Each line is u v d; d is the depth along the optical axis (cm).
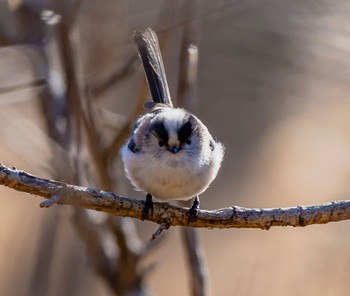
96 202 763
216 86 1496
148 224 1839
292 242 1667
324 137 1927
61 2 974
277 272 1591
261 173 1942
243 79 1409
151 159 857
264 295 1529
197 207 859
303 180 1900
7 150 1791
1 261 1662
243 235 1778
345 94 1406
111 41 1022
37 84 1048
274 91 1545
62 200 749
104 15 1024
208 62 1398
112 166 1012
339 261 1571
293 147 1955
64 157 1004
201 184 869
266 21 1287
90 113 995
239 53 1335
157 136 861
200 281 965
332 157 1911
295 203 1864
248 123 2027
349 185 1878
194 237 969
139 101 980
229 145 2022
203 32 1330
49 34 1063
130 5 1220
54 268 1195
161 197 886
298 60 1293
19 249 1681
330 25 1264
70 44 980
